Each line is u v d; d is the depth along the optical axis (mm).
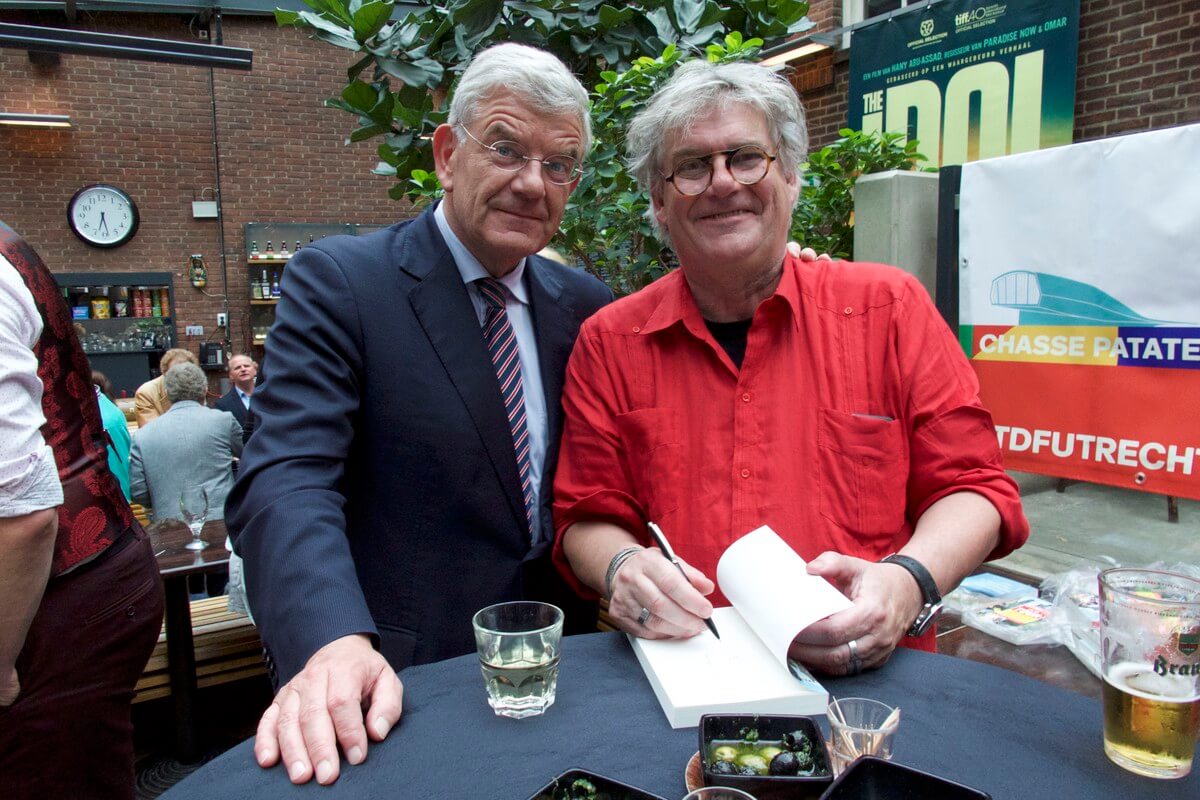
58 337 1319
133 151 8148
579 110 1336
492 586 1358
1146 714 723
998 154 4570
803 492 1229
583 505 1285
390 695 854
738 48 2254
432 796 713
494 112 1272
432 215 1460
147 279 8250
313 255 1339
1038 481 2809
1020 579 2367
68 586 1315
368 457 1323
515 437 1405
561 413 1481
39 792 1311
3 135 7734
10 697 1237
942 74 4738
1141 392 2008
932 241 2619
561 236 2479
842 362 1257
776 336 1274
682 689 861
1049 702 875
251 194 8562
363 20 2467
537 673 847
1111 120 4191
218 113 8359
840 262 1375
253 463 1156
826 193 2895
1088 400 2123
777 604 931
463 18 2508
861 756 664
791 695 843
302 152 8672
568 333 1526
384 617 1320
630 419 1329
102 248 8141
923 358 1233
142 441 3488
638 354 1350
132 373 8188
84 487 1352
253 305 8719
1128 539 2570
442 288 1369
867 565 1014
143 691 2691
